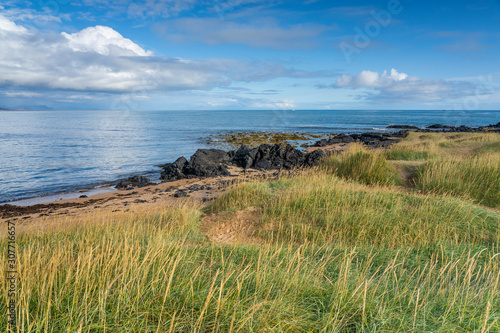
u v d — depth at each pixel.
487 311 2.37
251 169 19.70
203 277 3.45
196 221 7.43
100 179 17.73
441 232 6.21
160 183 16.44
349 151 13.62
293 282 3.27
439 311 2.93
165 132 52.91
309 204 7.66
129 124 82.06
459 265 4.54
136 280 2.97
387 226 6.36
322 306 2.94
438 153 17.03
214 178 17.02
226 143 35.75
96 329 2.25
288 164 20.09
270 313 2.64
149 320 2.47
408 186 11.03
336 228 6.43
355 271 4.08
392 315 2.76
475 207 7.47
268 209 7.78
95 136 44.72
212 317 2.54
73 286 2.77
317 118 121.06
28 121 100.81
